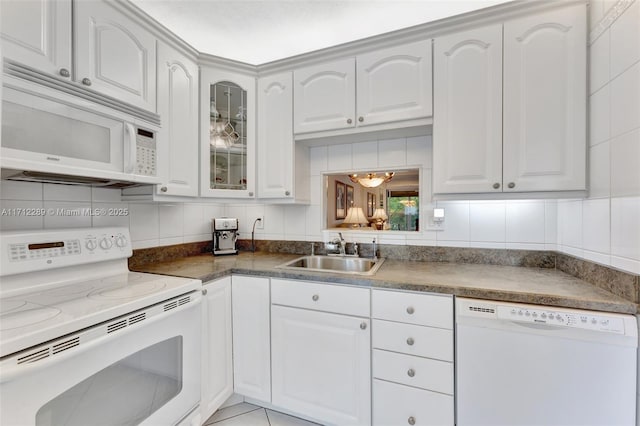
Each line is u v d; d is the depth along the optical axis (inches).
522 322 42.4
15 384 29.0
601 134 45.2
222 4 60.8
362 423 53.4
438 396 48.1
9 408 28.6
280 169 72.3
